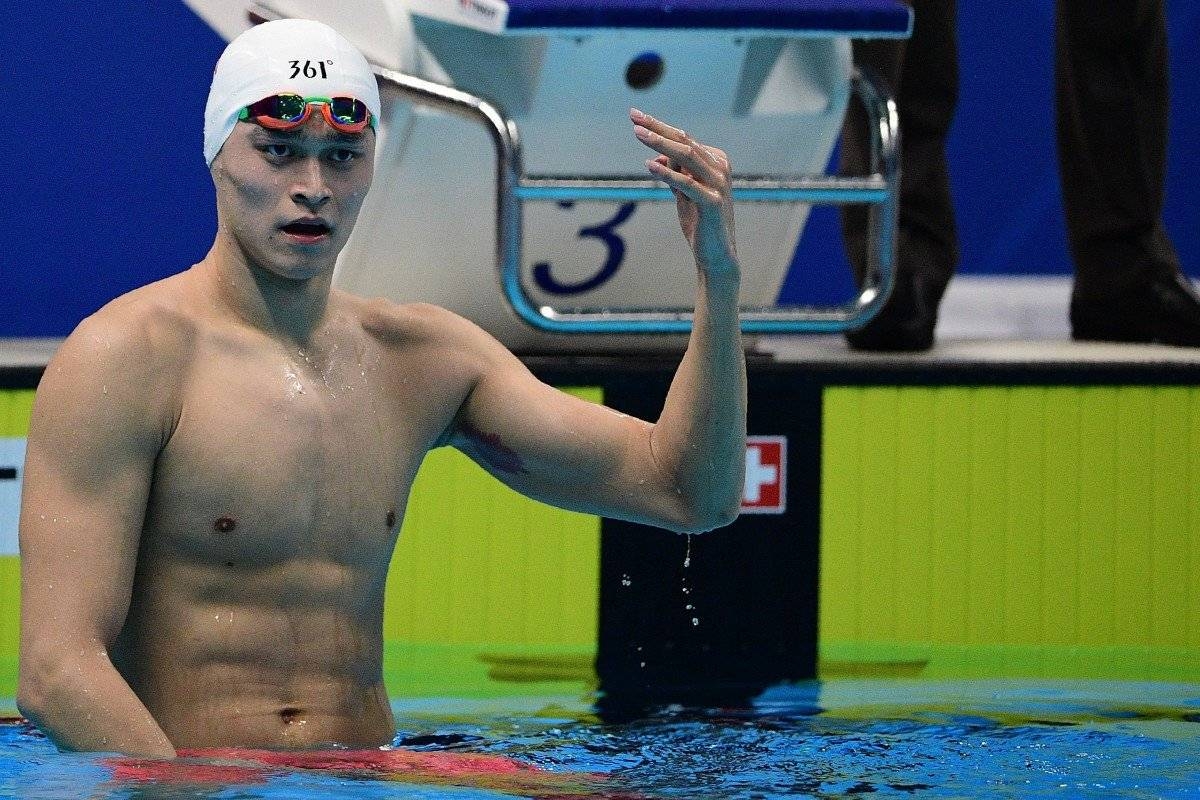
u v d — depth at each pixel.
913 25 17.06
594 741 11.55
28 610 9.39
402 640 15.25
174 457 9.72
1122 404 15.91
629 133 15.95
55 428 9.42
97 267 20.62
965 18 21.98
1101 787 10.23
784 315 15.43
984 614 15.87
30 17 20.08
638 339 16.23
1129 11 17.16
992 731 12.12
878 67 16.69
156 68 20.47
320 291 10.17
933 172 17.17
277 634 9.95
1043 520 15.91
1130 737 11.91
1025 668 15.23
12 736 11.03
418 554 15.23
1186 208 22.44
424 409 10.52
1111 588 15.98
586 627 15.36
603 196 14.58
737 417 10.22
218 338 9.90
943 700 13.59
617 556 15.34
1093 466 15.91
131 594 9.75
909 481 15.77
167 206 20.72
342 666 10.15
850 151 17.36
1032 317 21.08
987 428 15.81
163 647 9.85
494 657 15.26
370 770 9.49
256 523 9.83
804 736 11.84
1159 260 17.67
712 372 10.12
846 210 17.53
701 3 14.67
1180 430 15.94
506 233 14.59
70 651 9.29
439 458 15.20
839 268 21.84
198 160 20.75
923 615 15.82
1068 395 15.87
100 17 20.27
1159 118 17.69
